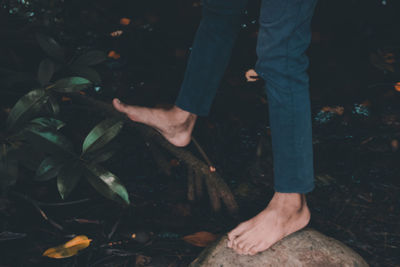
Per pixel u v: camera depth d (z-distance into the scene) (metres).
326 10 3.27
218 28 1.48
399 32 3.12
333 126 2.40
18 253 1.59
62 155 1.57
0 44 2.37
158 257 1.60
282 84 1.34
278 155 1.41
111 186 1.57
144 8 3.25
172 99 2.53
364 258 1.61
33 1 2.68
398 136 2.29
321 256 1.48
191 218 1.82
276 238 1.47
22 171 1.98
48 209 1.82
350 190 1.99
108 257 1.59
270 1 1.28
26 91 2.29
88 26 2.98
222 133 2.36
